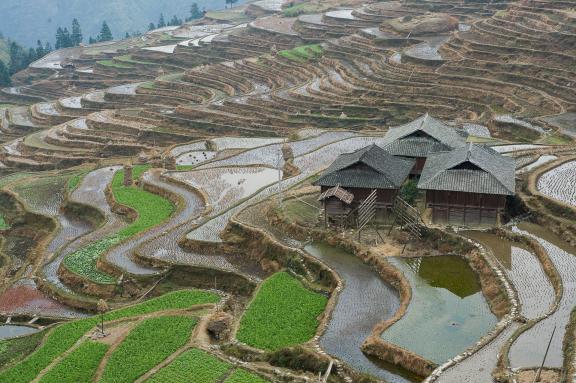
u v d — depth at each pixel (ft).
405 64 458.91
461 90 410.11
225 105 468.75
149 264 209.87
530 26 460.55
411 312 156.46
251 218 227.61
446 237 193.47
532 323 141.08
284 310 167.94
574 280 161.79
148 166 341.00
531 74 401.90
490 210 197.16
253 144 359.87
